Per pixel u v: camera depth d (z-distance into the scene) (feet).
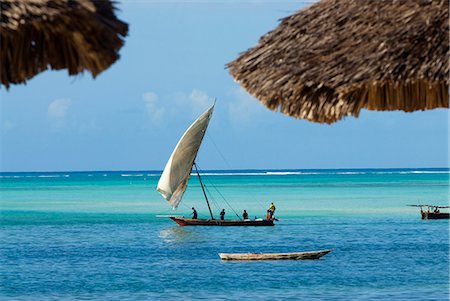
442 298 266.36
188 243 439.63
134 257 379.96
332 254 376.27
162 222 583.17
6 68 70.69
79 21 67.87
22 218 629.10
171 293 284.00
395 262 348.79
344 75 78.48
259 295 275.59
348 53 80.59
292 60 83.41
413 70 75.82
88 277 319.68
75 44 70.18
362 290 282.36
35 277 320.09
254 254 359.05
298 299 266.77
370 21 82.48
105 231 511.40
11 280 312.91
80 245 428.15
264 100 83.41
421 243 420.77
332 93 81.25
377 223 551.59
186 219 532.73
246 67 86.02
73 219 616.39
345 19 84.58
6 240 454.81
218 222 531.50
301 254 356.38
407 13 80.59
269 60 85.35
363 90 81.15
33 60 70.38
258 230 510.17
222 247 418.92
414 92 81.00
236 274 321.73
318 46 83.10
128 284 303.07
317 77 79.82
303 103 82.12
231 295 277.03
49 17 66.39
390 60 77.10
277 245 423.64
